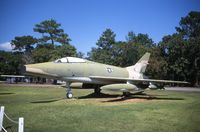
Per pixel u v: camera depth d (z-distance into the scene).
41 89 32.78
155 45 61.75
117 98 18.83
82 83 20.25
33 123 9.64
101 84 19.86
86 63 18.97
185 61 52.47
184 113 11.65
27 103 15.88
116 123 9.52
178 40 53.72
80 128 8.77
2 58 71.81
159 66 52.69
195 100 17.66
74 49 64.38
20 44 83.44
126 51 64.81
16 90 30.48
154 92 27.31
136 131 8.34
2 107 8.40
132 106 14.03
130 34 80.88
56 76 17.52
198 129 8.60
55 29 75.94
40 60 65.06
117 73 20.84
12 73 73.19
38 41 75.38
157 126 9.02
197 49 51.97
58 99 18.44
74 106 14.10
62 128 8.80
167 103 15.58
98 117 10.67
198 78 55.06
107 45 83.81
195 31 66.50
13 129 8.65
